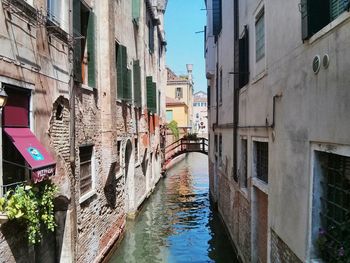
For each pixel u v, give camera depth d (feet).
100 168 34.19
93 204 31.83
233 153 37.63
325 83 14.37
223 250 39.32
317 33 15.06
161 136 91.35
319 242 15.53
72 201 26.16
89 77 31.78
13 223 17.22
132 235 44.39
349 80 12.40
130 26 49.14
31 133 19.98
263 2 24.94
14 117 18.67
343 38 12.85
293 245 18.11
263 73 24.95
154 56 75.31
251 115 29.45
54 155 23.32
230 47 40.93
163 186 80.79
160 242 41.88
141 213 55.36
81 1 29.14
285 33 19.67
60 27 24.63
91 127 31.58
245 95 32.01
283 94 20.16
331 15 15.52
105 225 35.53
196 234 45.06
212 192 62.80
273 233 22.31
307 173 16.31
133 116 51.24
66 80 25.45
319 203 15.83
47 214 20.39
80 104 28.68
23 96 19.58
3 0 16.99
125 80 44.16
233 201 38.83
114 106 36.17
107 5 34.17
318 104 15.10
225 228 45.03
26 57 19.47
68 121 25.85
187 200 65.57
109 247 36.83
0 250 16.02
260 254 27.66
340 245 14.15
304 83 16.70
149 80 64.34
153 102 68.69
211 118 66.33
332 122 13.78
